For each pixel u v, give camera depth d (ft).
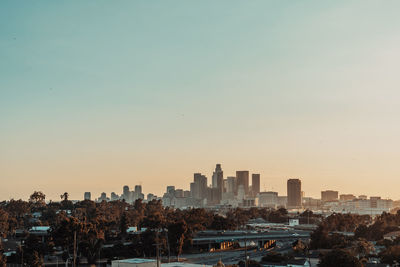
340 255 542.57
